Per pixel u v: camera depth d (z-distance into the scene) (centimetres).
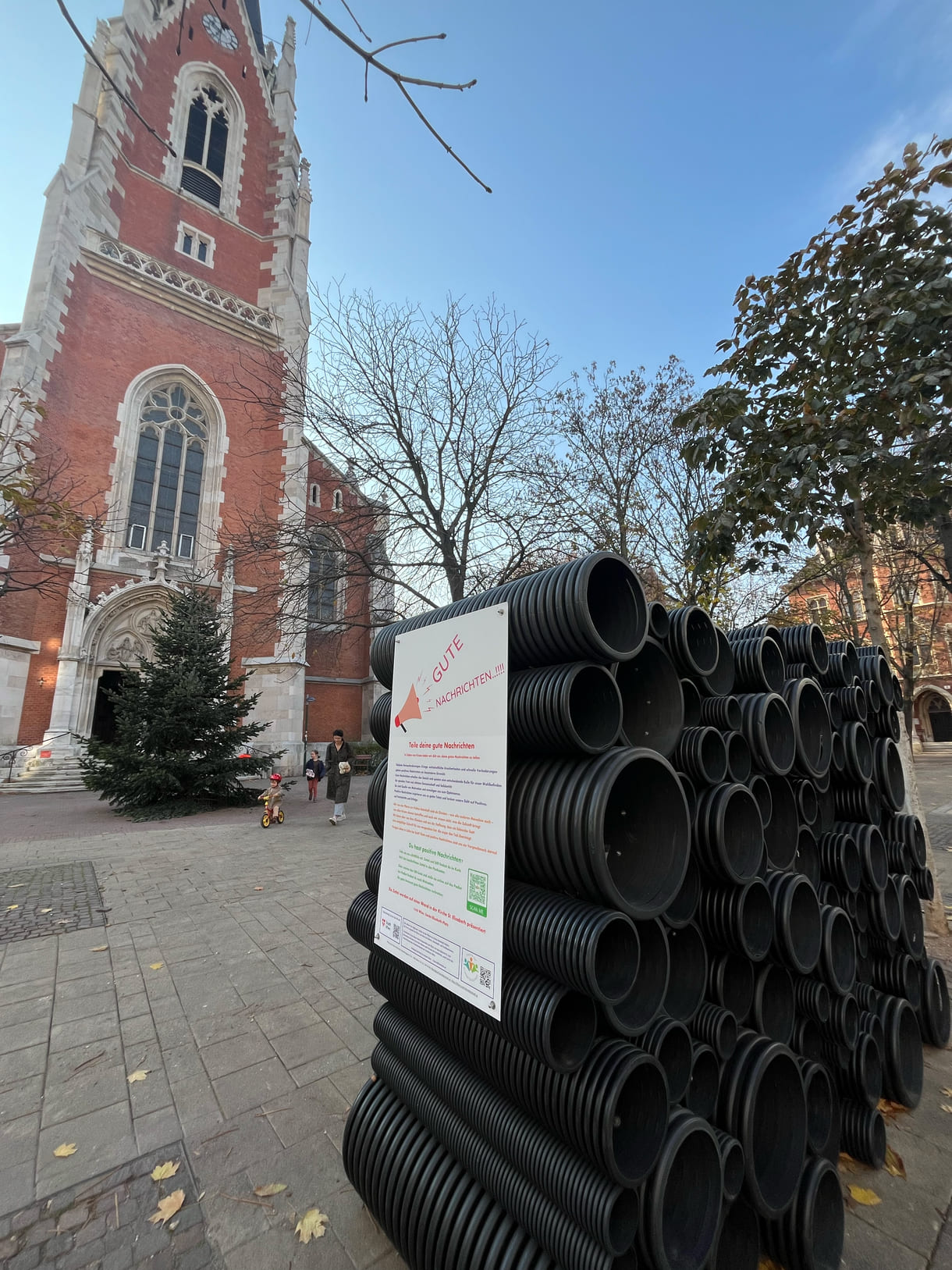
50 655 1791
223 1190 216
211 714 1258
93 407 1988
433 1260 167
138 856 792
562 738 145
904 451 457
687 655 187
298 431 2308
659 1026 159
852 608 1370
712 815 180
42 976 404
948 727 3272
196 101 2627
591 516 1031
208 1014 348
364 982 391
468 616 174
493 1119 162
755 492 432
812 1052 229
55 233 1961
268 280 2575
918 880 329
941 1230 195
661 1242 137
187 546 2127
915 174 385
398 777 200
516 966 154
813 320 434
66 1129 249
